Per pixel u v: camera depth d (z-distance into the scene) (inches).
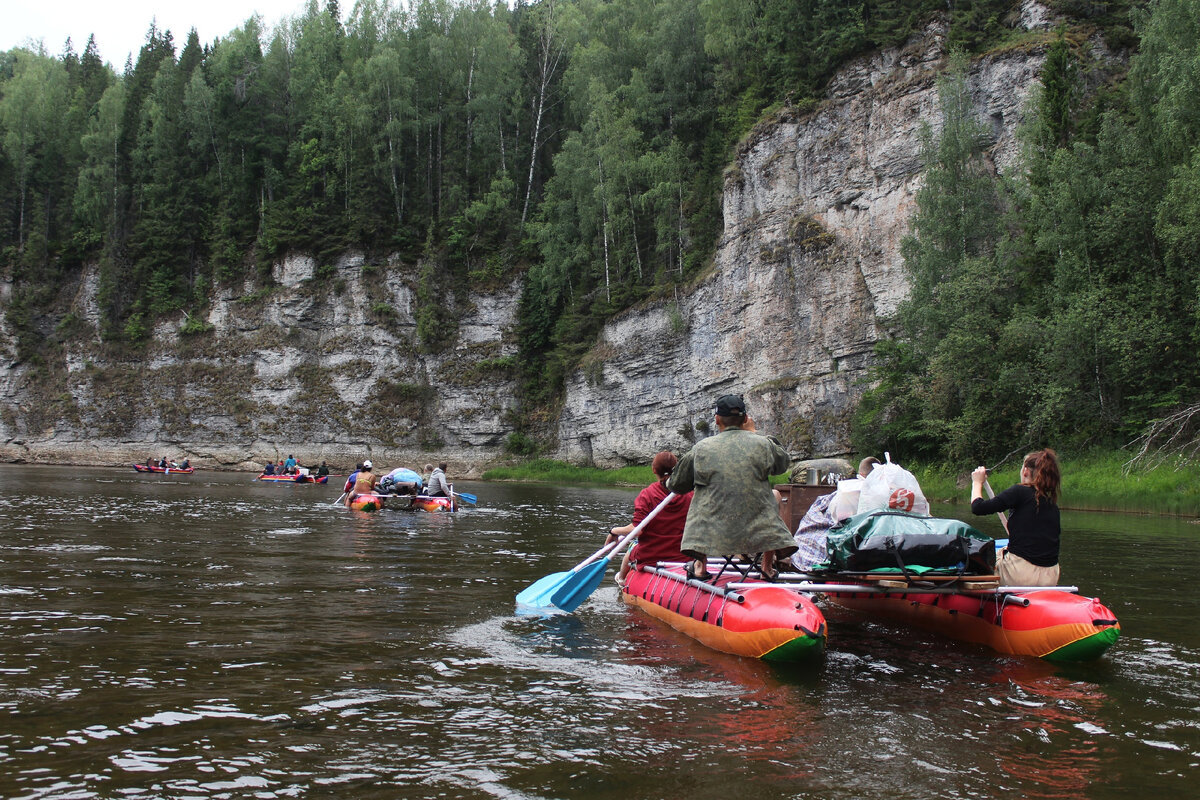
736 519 234.4
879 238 1342.3
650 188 1860.2
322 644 223.1
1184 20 978.1
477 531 575.5
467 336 2105.1
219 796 125.2
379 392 2059.5
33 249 2305.6
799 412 1406.3
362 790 128.8
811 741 155.6
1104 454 939.3
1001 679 203.3
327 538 498.0
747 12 1745.8
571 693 184.5
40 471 1615.4
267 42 2623.0
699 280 1652.3
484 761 142.3
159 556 392.5
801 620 210.5
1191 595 327.6
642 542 310.5
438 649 222.2
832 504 295.7
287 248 2142.0
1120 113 1125.7
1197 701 185.5
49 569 342.0
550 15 2388.0
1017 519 250.4
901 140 1331.2
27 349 2208.4
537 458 1987.0
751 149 1551.4
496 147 2277.3
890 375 1249.4
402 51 2305.6
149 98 2427.4
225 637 227.6
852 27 1417.3
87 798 123.1
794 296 1444.4
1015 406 1049.5
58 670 189.9
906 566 236.7
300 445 2043.6
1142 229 983.0
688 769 140.5
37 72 2630.4
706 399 1627.7
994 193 1223.5
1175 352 931.3
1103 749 153.8
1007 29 1315.2
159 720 158.6
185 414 2090.3
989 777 139.6
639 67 2086.6
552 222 2065.7
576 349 1953.7
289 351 2094.0
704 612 241.4
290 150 2262.6
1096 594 329.4
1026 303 1104.8
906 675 206.5
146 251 2241.6
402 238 2121.1
